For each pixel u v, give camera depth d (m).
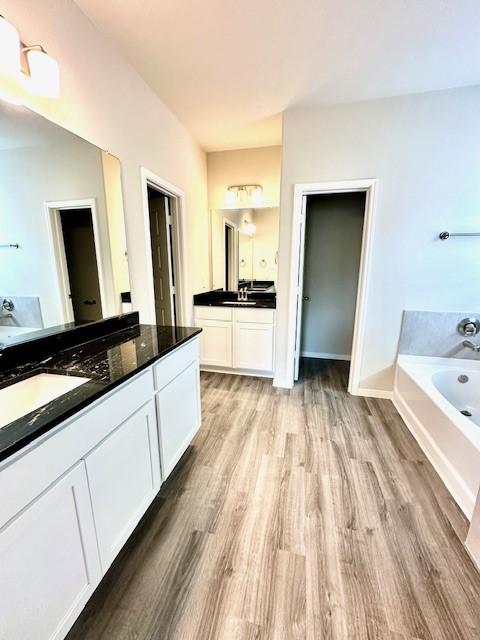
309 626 0.97
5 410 1.01
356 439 2.01
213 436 2.04
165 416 1.48
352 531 1.31
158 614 1.00
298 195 2.43
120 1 1.35
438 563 1.17
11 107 1.14
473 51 1.66
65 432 0.83
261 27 1.50
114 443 1.07
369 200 2.31
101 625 0.97
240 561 1.18
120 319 1.86
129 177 1.88
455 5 1.36
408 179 2.22
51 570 0.81
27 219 1.26
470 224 2.19
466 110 2.05
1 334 1.18
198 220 3.16
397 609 1.01
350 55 1.70
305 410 2.41
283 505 1.46
